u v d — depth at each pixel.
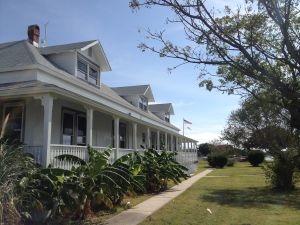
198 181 24.81
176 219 11.09
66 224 9.89
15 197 8.35
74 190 10.02
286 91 5.11
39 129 14.88
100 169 10.95
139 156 17.27
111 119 22.50
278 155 20.09
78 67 19.88
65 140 16.69
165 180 19.31
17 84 14.40
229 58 5.34
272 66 5.41
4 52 17.64
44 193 9.51
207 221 10.98
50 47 20.30
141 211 12.30
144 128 28.16
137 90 31.92
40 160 11.64
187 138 36.66
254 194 17.69
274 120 19.58
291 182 19.66
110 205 10.95
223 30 5.28
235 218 11.55
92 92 19.81
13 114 15.09
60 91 12.23
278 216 12.01
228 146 57.09
